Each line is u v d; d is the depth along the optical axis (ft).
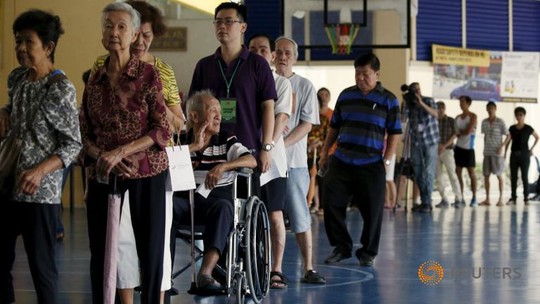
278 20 62.85
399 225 43.83
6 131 18.02
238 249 21.36
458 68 66.90
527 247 34.30
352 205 52.90
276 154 24.23
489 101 68.03
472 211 53.93
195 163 22.33
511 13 69.05
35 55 17.40
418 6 65.72
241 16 23.41
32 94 17.43
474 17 67.82
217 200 22.33
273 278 24.97
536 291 24.57
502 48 68.85
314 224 44.14
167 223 17.76
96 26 50.47
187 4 53.93
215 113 22.29
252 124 23.08
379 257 31.45
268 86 23.13
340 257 29.89
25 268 28.22
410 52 65.16
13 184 17.51
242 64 23.25
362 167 29.22
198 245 29.09
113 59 16.80
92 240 17.15
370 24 51.34
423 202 53.31
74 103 17.42
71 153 17.24
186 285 25.50
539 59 69.31
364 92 29.50
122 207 16.99
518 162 62.44
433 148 52.90
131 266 17.26
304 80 26.21
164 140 16.83
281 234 24.86
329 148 30.25
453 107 72.28
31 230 17.54
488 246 34.63
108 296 16.76
